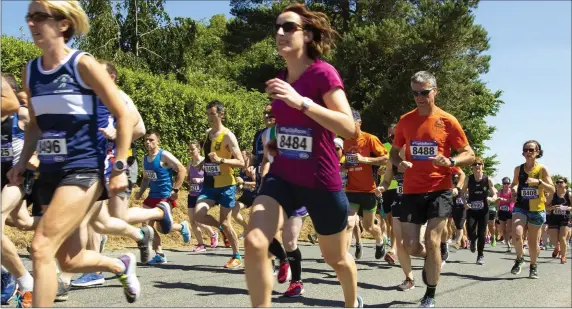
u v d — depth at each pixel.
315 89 3.64
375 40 26.77
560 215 12.52
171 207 8.43
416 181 5.80
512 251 15.05
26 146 4.10
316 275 7.66
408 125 5.96
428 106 5.86
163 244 11.20
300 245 12.92
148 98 14.35
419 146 5.81
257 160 7.71
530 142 8.81
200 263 8.53
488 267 10.06
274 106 3.81
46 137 3.51
